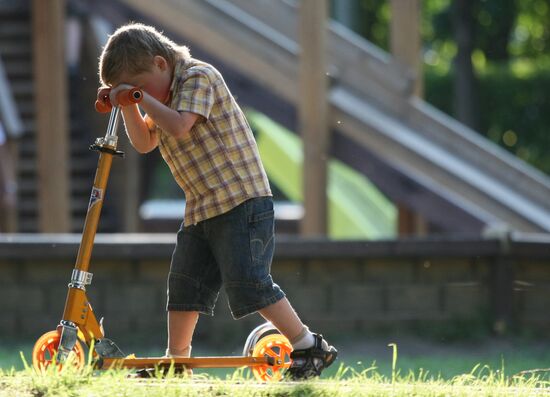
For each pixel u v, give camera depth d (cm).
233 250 1372
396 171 3775
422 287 2803
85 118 4900
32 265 2775
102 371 1354
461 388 1312
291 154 7606
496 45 11388
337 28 4462
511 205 3634
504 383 1446
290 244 2761
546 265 2834
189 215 1413
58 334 1346
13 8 4612
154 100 1327
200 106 1353
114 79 1373
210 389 1241
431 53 12250
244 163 1391
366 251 2781
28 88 4600
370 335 2769
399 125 4038
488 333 2777
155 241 2752
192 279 1430
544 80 8650
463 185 3659
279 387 1256
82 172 4825
